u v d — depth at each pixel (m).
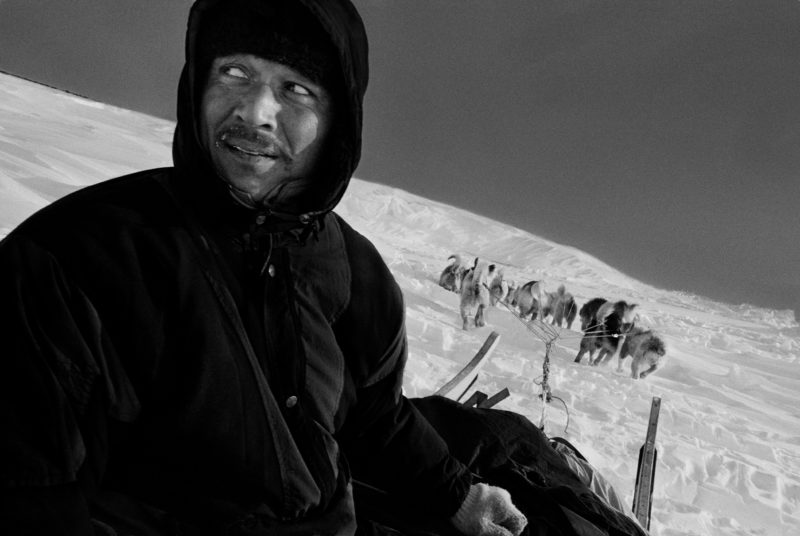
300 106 1.29
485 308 12.73
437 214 59.75
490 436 2.33
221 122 1.27
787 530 5.62
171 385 1.23
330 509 1.49
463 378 3.12
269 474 1.34
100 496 1.28
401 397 1.79
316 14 1.21
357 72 1.29
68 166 13.36
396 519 1.86
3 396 1.05
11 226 6.21
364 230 38.06
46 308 1.10
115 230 1.21
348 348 1.56
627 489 5.48
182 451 1.26
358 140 1.31
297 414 1.39
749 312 43.88
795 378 17.08
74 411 1.12
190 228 1.29
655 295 45.16
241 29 1.25
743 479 6.57
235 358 1.28
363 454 1.76
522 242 58.16
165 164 24.27
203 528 1.30
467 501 1.87
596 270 54.38
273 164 1.30
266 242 1.36
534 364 10.06
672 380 13.45
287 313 1.38
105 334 1.16
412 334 9.93
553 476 2.30
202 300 1.25
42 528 1.04
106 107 61.66
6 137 14.07
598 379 10.45
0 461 1.03
